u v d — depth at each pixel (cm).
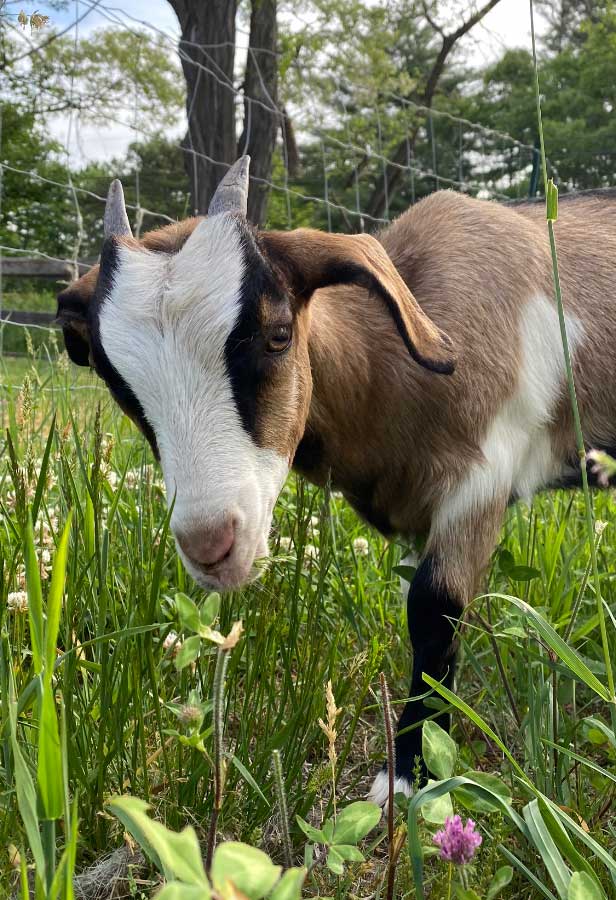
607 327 58
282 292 42
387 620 60
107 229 46
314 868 35
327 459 53
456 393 51
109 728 37
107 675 36
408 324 43
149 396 40
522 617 41
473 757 46
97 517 44
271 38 240
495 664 55
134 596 42
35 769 33
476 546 52
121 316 40
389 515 57
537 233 58
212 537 37
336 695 44
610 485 61
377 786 46
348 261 43
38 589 26
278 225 452
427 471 53
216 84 199
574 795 40
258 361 40
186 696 40
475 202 59
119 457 73
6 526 52
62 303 46
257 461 40
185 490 38
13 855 29
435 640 50
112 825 36
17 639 40
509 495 55
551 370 55
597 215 63
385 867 35
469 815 37
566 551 65
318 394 50
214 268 40
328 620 54
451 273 53
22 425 52
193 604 24
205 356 39
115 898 34
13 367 112
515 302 54
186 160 203
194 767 38
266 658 42
